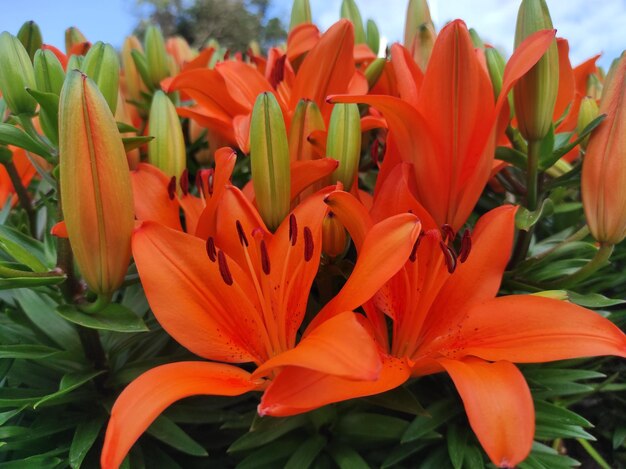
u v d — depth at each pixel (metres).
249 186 0.28
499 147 0.29
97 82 0.24
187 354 0.28
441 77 0.23
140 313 0.31
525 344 0.21
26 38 0.32
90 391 0.27
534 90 0.27
